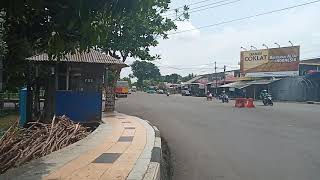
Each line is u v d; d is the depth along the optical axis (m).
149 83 141.12
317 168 8.66
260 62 60.09
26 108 16.25
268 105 39.31
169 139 13.80
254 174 8.17
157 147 9.85
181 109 31.75
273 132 15.52
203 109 31.86
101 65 17.94
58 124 12.88
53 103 16.31
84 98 17.23
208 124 19.19
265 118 22.47
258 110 30.33
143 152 8.99
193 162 9.62
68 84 17.62
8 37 6.29
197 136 14.57
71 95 17.06
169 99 57.22
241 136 14.40
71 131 12.67
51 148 10.19
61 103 16.95
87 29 4.39
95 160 7.89
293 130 16.19
